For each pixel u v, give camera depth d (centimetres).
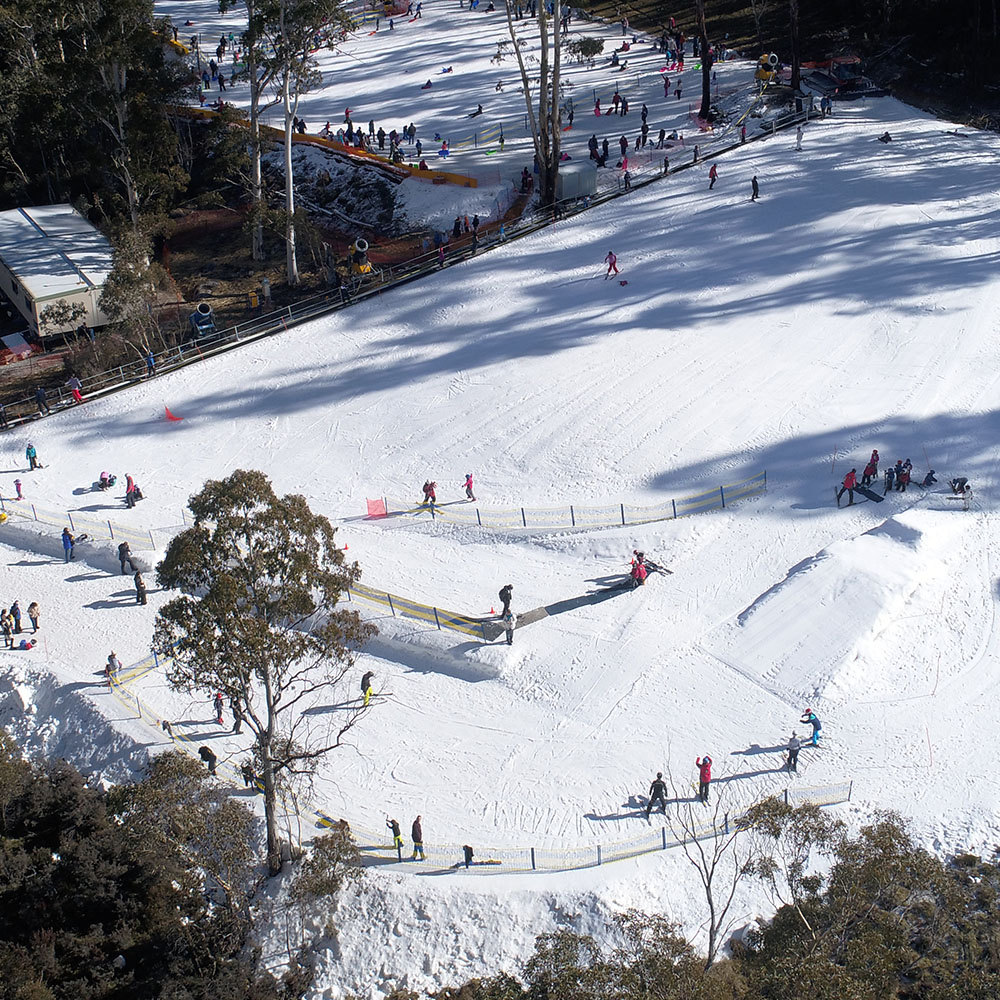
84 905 3031
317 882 2858
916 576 3816
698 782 3194
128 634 4109
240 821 2859
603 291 5741
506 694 3644
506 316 5678
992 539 4050
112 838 3114
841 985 2047
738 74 8062
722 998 2200
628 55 8750
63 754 3669
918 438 4566
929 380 4872
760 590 3925
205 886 3108
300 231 6481
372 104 8494
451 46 9562
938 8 8194
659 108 7700
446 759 3403
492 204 6806
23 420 5469
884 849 2433
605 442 4762
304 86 6488
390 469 4850
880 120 7169
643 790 3197
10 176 8038
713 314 5456
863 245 5803
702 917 2802
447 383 5291
